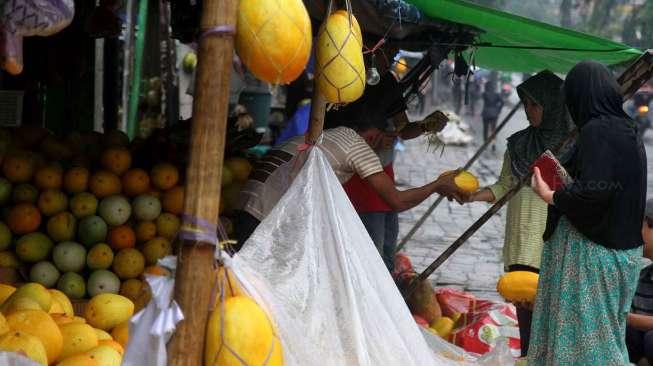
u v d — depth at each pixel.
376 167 4.75
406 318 3.41
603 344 4.04
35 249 4.96
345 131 4.79
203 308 2.63
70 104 7.83
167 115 10.80
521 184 4.98
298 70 2.75
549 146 5.39
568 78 4.12
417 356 3.35
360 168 4.72
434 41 5.89
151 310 2.63
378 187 4.78
